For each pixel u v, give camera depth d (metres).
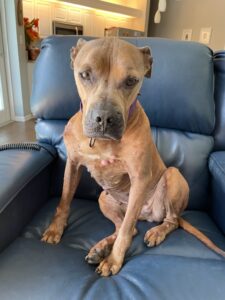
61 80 1.18
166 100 1.15
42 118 1.27
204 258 0.85
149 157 0.92
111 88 0.76
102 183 1.04
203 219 1.12
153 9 3.55
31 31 3.45
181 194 1.03
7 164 0.97
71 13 3.74
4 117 3.43
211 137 1.22
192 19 2.92
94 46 0.80
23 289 0.68
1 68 3.30
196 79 1.14
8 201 0.82
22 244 0.85
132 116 0.87
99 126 0.73
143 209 1.08
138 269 0.78
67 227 1.00
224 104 1.21
